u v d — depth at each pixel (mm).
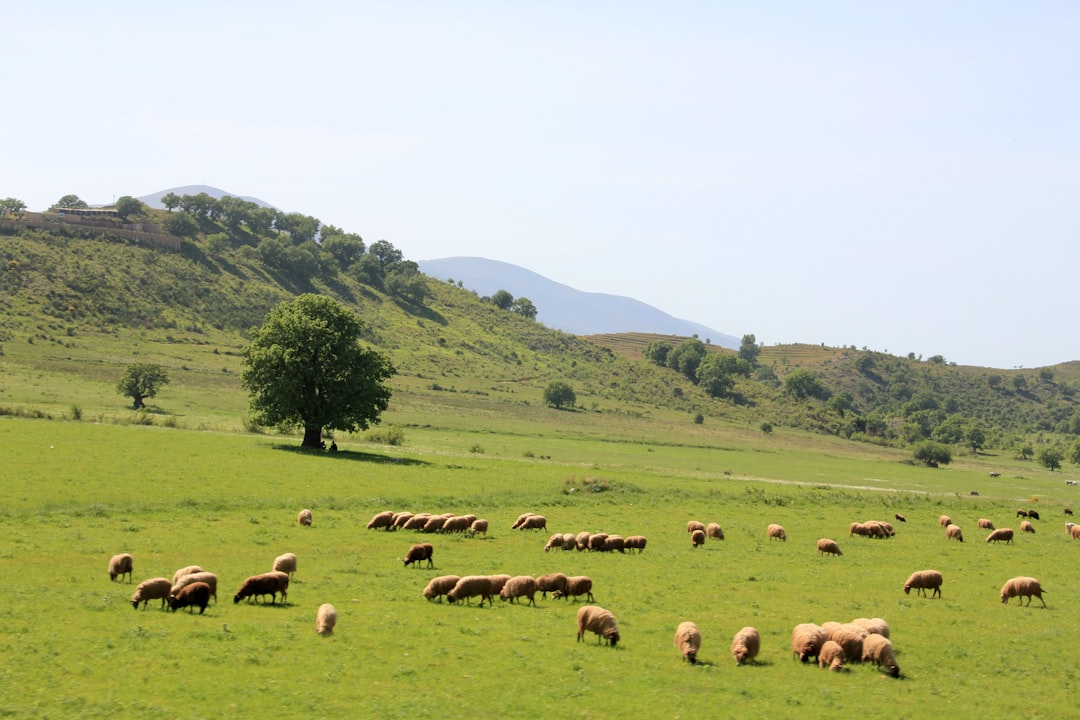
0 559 36969
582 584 35938
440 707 21922
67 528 44625
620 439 157000
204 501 54438
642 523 59031
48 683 22406
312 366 87562
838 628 28594
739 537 55406
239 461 72625
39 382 135000
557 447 129875
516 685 23875
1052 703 24609
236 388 155875
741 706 22812
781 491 82812
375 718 21016
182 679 23219
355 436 110875
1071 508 87125
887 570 45781
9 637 26047
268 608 31453
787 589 39281
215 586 32188
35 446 70000
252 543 43906
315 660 25344
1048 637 32656
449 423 148750
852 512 71562
